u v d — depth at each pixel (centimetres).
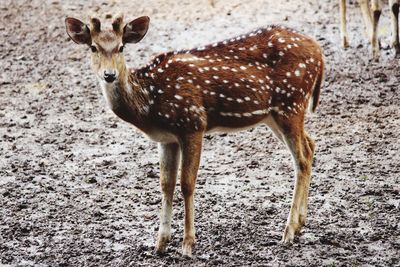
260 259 1301
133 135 1953
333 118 1980
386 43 2417
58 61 2464
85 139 1930
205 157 1802
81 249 1366
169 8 2717
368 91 2131
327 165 1717
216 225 1438
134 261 1311
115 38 1270
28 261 1328
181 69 1313
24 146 1889
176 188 1633
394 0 2316
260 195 1582
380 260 1293
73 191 1628
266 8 2667
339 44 2425
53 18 2727
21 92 2248
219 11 2670
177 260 1305
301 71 1363
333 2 2700
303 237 1381
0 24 2711
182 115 1300
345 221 1442
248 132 1941
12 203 1570
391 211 1479
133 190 1631
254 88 1340
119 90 1291
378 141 1831
